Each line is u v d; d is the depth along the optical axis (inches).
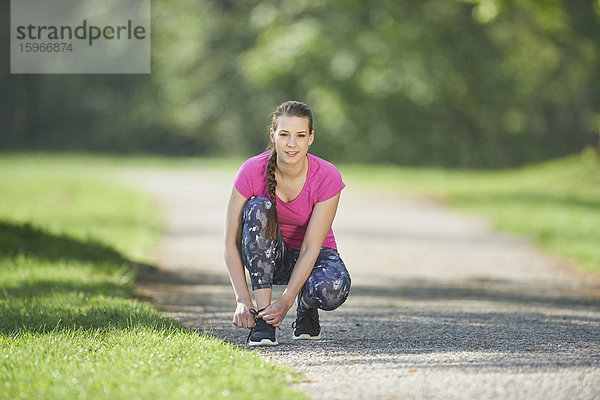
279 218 277.3
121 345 258.1
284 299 268.5
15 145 2859.3
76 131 2839.6
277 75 1975.9
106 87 2662.4
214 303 413.7
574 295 477.1
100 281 446.3
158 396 199.8
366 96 2000.5
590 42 1712.6
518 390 214.2
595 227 856.3
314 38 1879.9
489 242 774.5
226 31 2444.6
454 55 1871.3
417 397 209.6
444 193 1337.4
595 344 286.2
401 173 1806.1
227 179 1621.6
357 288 487.2
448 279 544.4
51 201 1104.8
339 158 2319.1
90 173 1706.4
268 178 268.8
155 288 467.2
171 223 912.9
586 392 212.1
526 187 1346.0
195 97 2503.7
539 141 2267.5
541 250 718.5
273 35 1980.8
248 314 271.0
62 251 564.4
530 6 916.0
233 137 2628.0
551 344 284.2
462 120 2140.7
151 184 1466.5
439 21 1843.0
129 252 634.2
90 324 301.6
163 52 2503.7
